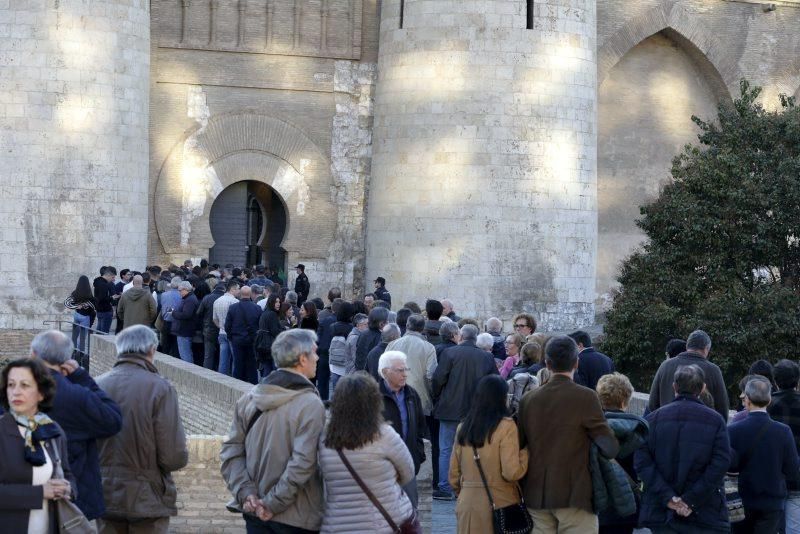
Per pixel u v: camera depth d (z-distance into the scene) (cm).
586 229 3006
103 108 2755
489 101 2892
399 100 2970
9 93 2688
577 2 2975
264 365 1894
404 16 2969
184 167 3023
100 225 2755
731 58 3478
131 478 877
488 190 2895
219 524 1141
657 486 944
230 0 3058
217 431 1623
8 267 2692
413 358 1378
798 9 3544
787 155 2550
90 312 2461
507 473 880
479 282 2895
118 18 2777
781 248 2520
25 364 736
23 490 724
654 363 2525
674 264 2527
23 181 2694
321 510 819
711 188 2492
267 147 3088
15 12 2688
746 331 2355
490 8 2894
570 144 2962
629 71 3409
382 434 801
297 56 3095
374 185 3067
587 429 887
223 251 3155
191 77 3030
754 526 1065
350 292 3139
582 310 3000
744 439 1055
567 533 889
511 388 1170
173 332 2208
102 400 831
